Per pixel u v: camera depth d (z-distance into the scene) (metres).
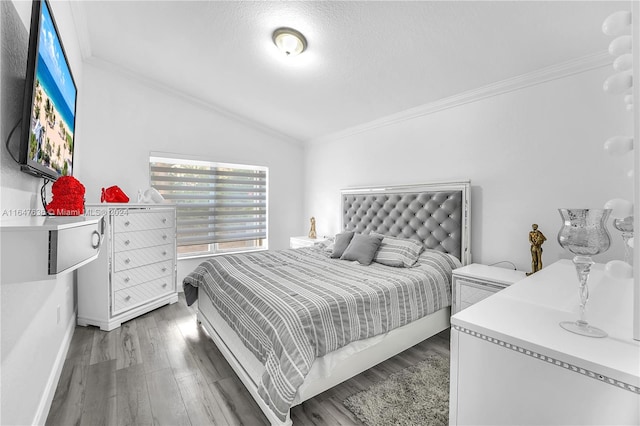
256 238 4.53
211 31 2.51
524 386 0.78
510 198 2.47
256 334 1.58
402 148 3.37
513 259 2.46
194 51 2.84
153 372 1.93
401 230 3.24
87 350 2.21
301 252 3.26
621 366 0.64
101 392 1.72
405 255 2.63
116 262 2.66
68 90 1.83
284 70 2.90
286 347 1.37
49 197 1.80
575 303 1.07
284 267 2.49
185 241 3.89
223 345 2.05
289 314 1.48
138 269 2.88
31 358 1.30
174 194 3.80
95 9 2.38
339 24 2.14
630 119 1.89
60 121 1.63
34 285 1.34
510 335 0.80
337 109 3.51
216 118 4.04
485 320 0.91
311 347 1.45
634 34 0.71
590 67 2.03
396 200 3.30
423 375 1.90
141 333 2.53
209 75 3.25
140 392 1.73
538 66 2.19
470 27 1.93
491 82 2.49
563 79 2.17
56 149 1.56
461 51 2.17
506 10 1.76
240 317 1.77
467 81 2.52
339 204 4.27
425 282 2.23
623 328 0.84
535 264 2.17
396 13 1.94
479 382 0.87
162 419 1.51
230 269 2.36
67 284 2.30
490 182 2.60
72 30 2.41
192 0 2.19
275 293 1.75
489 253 2.62
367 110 3.39
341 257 2.89
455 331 0.93
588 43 1.90
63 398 1.66
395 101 3.08
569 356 0.70
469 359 0.90
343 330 1.62
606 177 1.99
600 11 1.64
